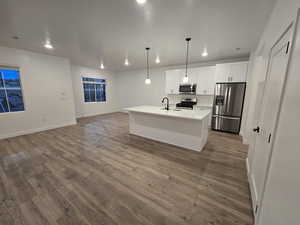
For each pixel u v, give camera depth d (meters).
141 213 1.40
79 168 2.21
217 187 1.78
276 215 0.88
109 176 2.01
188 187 1.78
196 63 5.07
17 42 3.03
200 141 2.79
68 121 4.84
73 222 1.30
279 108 1.00
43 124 4.20
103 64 5.55
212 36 2.62
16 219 1.33
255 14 1.85
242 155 2.67
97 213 1.39
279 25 1.34
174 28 2.31
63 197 1.60
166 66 5.79
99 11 1.82
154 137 3.48
